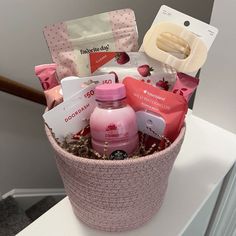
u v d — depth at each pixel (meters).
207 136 0.68
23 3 0.99
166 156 0.41
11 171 1.29
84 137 0.47
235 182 0.71
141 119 0.47
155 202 0.49
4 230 1.24
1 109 1.13
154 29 0.48
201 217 0.65
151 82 0.49
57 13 1.06
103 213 0.47
